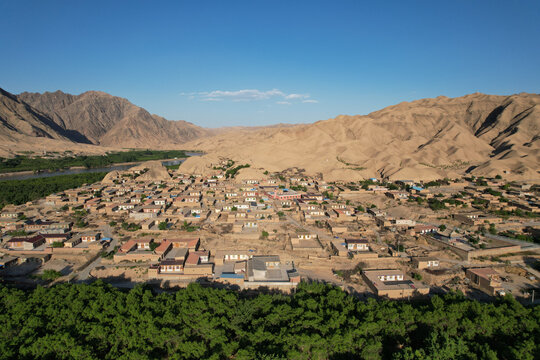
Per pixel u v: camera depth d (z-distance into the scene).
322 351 86.50
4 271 143.88
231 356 89.50
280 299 112.25
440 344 88.38
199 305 101.19
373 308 103.50
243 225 187.50
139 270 141.75
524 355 84.19
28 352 85.00
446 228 181.75
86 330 92.38
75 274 141.62
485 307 102.56
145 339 90.56
